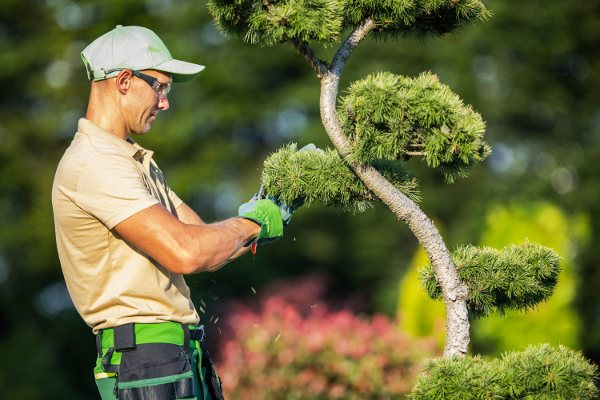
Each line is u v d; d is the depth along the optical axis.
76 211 4.81
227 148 27.48
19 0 28.73
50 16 29.11
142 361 4.77
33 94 28.58
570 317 13.36
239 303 23.09
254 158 28.44
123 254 4.86
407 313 13.23
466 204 24.30
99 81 5.04
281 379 10.43
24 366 23.31
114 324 4.84
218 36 28.25
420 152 5.07
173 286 5.00
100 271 4.86
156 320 4.86
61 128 28.88
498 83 26.62
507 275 5.35
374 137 4.96
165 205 5.39
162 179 5.51
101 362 4.89
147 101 5.09
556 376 4.73
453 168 5.24
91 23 29.14
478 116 5.02
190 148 28.05
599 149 25.88
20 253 27.53
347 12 5.21
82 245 4.86
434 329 12.79
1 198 28.02
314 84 26.59
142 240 4.70
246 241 5.06
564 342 13.26
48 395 23.14
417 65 25.80
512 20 25.97
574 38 26.20
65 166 4.86
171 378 4.78
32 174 27.97
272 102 27.06
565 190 25.83
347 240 26.88
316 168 5.28
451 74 25.53
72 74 28.95
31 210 27.23
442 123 4.94
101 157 4.81
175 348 4.87
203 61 27.61
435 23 5.51
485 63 26.64
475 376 4.73
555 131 26.77
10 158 27.69
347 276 27.34
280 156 5.39
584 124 26.62
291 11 4.91
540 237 13.93
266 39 5.13
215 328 21.22
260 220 5.07
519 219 14.16
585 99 26.92
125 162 4.86
